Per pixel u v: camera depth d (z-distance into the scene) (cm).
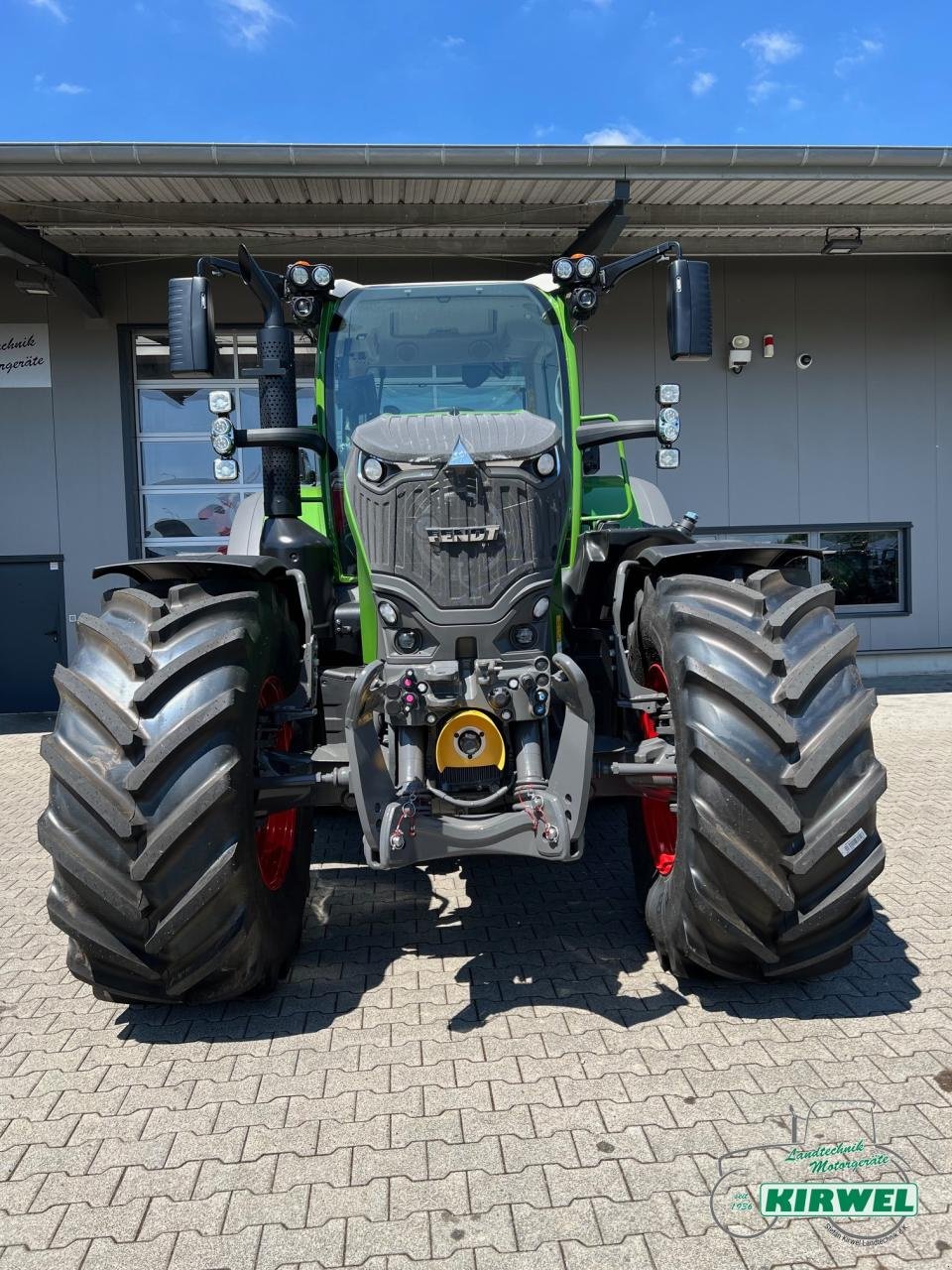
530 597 298
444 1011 292
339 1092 248
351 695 265
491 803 282
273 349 380
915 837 468
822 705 263
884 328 1040
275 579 328
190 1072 261
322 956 337
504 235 916
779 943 264
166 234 883
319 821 543
